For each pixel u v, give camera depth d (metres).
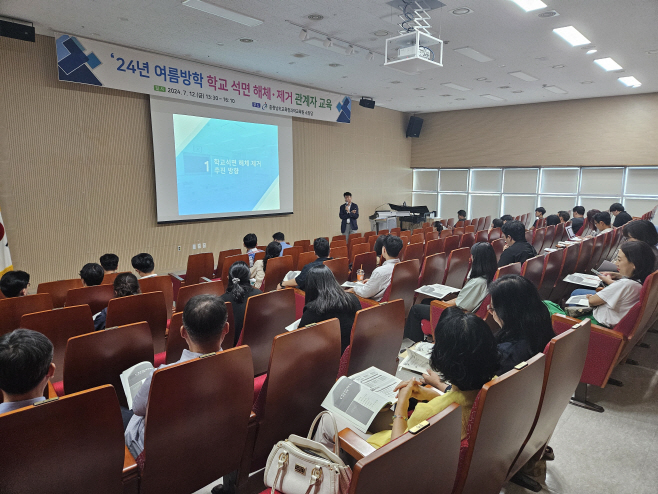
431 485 1.14
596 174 10.98
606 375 2.53
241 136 8.83
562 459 2.13
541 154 11.48
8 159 5.96
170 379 1.37
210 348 1.64
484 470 1.35
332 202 11.41
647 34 5.93
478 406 1.20
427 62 4.55
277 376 1.73
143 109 7.34
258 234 9.58
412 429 1.03
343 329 2.31
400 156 13.54
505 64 7.53
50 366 1.37
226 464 1.70
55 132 6.36
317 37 6.18
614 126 10.40
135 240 7.46
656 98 9.83
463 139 12.81
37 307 3.03
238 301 2.79
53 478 1.19
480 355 1.36
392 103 11.72
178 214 7.93
